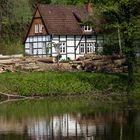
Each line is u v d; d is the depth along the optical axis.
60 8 101.12
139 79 74.56
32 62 77.12
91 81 71.81
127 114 51.47
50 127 45.47
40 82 69.00
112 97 67.00
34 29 100.75
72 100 63.97
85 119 49.12
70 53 98.69
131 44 72.19
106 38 92.50
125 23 70.44
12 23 111.75
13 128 45.16
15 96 66.62
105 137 40.94
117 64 79.31
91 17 77.00
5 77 69.25
